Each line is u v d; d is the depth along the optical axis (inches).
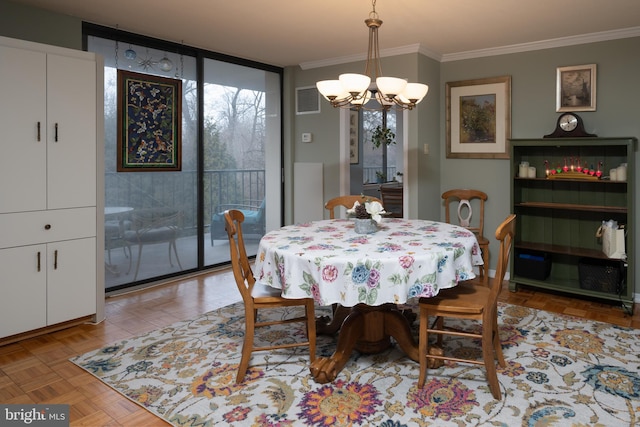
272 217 221.5
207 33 161.3
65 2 130.6
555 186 170.9
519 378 101.7
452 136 193.8
